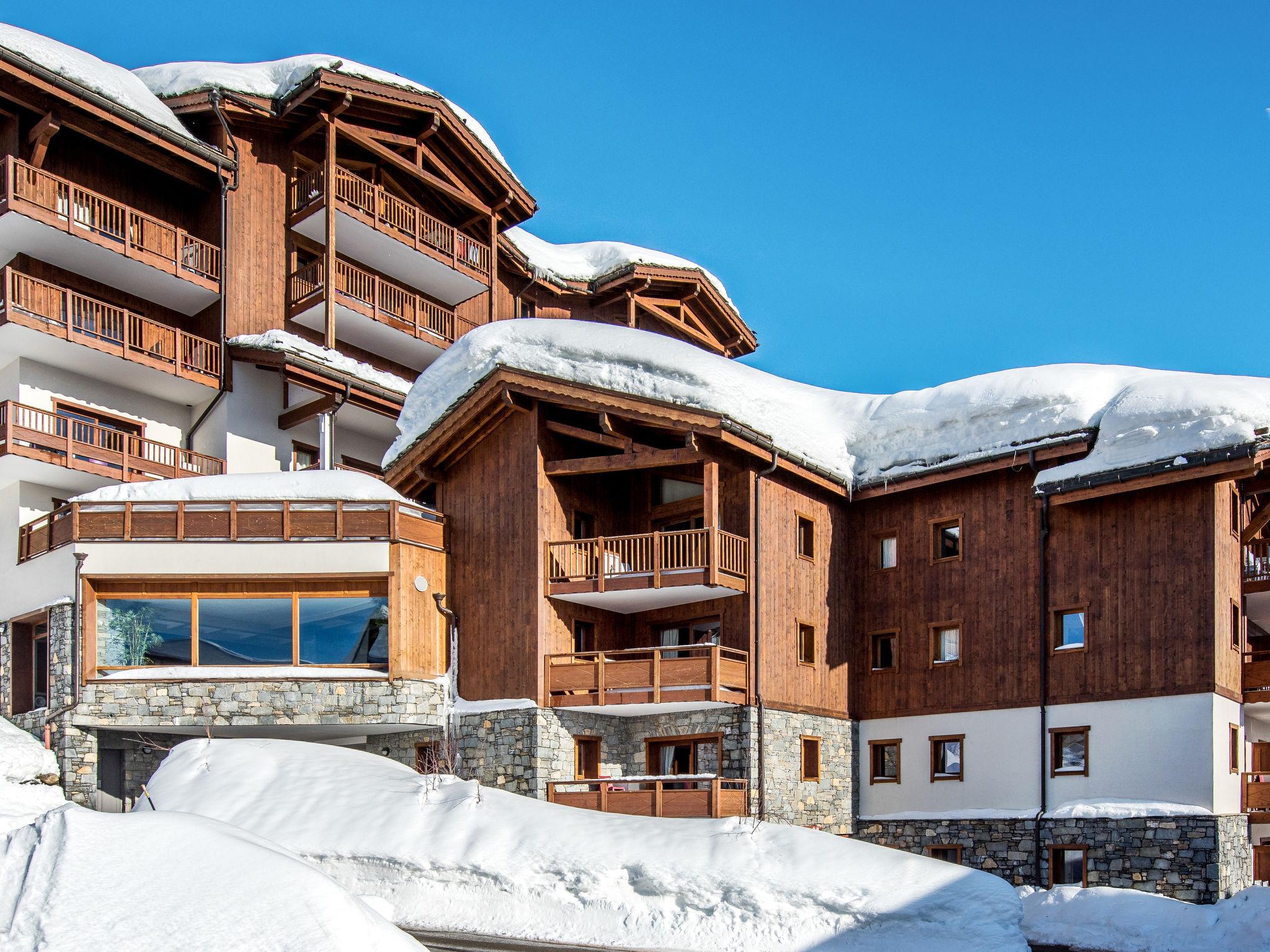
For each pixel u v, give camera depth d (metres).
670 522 23.48
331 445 26.42
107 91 25.95
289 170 30.70
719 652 20.66
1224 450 19.39
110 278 27.50
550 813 18.50
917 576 23.75
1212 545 19.97
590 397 21.62
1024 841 21.17
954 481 23.44
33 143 25.70
